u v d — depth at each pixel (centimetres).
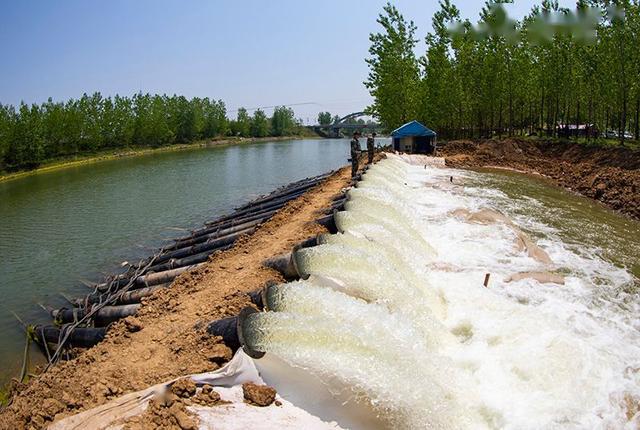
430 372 838
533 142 4334
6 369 1247
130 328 1059
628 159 3084
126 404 740
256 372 809
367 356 811
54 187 4828
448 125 5831
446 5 5569
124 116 9650
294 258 1130
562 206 2333
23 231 2836
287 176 5128
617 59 3762
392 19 5688
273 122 17100
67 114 8294
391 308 1033
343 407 751
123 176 5506
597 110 4738
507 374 886
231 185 4484
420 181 2927
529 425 757
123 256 2266
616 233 1870
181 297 1227
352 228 1416
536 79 4953
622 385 862
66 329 1263
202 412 718
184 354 906
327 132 18788
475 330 1037
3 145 6338
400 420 736
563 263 1499
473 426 754
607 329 1076
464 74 5450
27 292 1828
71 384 830
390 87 5609
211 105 13450
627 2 3606
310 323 844
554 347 950
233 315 1034
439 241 1623
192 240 2209
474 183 2947
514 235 1702
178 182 4794
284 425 705
